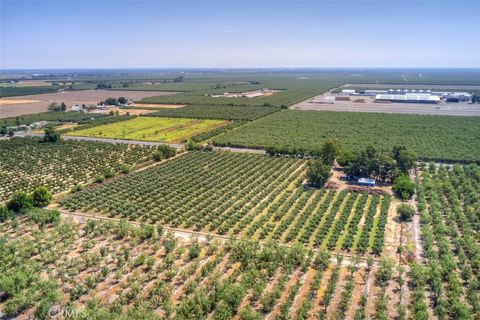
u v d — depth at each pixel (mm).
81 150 172250
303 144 176625
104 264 78625
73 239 88250
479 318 60781
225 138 191875
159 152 157750
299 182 127312
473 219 95562
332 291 67812
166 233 93312
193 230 95625
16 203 105125
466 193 113062
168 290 67625
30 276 70938
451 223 93938
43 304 61875
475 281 68812
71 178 137000
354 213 102750
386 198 111375
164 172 139750
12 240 87750
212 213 102812
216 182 129000
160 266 76375
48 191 117125
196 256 81250
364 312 63094
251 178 132750
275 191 120312
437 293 66062
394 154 140875
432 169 139125
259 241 89375
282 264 77500
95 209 108375
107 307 63250
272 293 65250
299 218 99000
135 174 138250
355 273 75250
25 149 174125
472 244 81438
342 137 191125
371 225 94688
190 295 67812
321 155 141250
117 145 179000
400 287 69562
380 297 65812
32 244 84312
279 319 60656
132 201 113562
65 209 108812
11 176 138625
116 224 94938
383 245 86188
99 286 71188
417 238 89562
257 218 101688
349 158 140250
